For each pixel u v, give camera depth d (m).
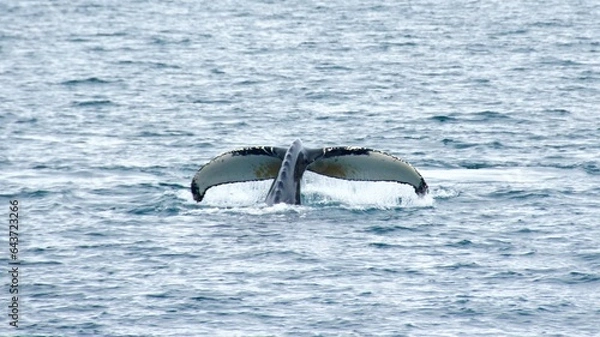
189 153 126.25
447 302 75.12
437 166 118.81
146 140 134.25
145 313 73.19
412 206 97.25
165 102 167.12
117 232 90.44
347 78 197.12
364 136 138.88
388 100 168.75
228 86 186.38
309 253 84.62
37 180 109.81
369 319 72.31
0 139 133.12
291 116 154.38
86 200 101.38
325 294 76.50
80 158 121.38
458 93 175.50
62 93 175.25
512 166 117.69
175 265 82.19
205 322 71.81
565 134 136.88
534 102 164.25
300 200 95.19
